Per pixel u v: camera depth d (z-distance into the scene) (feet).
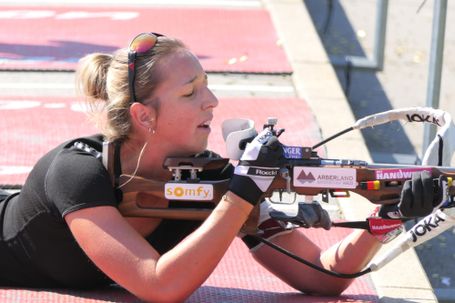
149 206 30.76
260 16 84.74
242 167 28.96
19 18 82.12
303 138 56.49
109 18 83.10
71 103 62.18
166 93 29.68
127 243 29.19
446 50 90.43
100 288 33.09
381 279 37.78
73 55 72.23
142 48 29.73
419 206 28.19
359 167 29.19
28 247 31.68
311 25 81.35
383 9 80.94
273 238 34.04
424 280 37.83
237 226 28.96
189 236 29.45
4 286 33.09
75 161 30.12
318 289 34.04
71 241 30.91
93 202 29.48
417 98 82.33
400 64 89.15
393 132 74.90
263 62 72.02
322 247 41.96
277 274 34.60
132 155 30.60
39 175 31.04
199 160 29.58
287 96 65.16
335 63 83.15
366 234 32.71
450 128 31.45
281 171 29.01
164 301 28.86
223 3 88.89
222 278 37.42
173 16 84.12
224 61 71.87
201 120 30.14
